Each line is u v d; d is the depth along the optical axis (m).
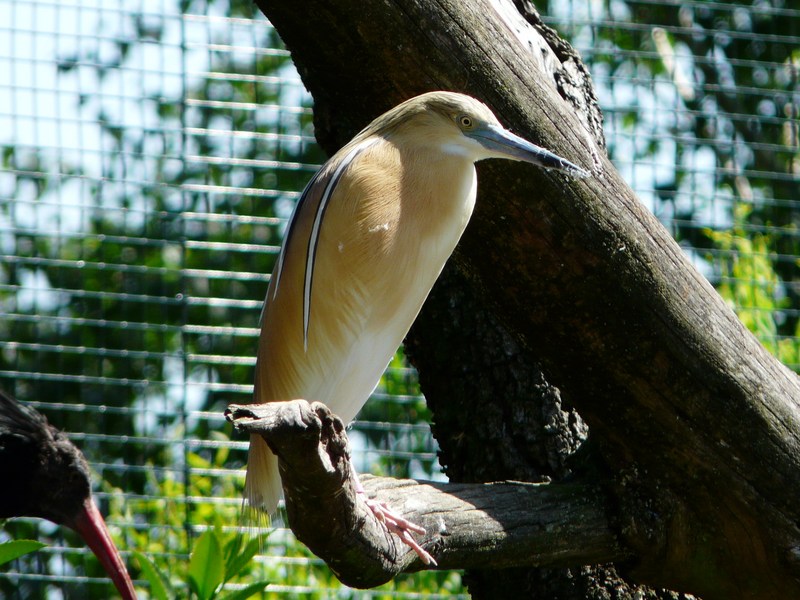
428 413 12.60
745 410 6.77
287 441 4.68
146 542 11.27
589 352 6.80
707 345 6.74
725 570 6.97
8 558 7.02
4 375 11.21
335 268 6.68
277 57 14.56
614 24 13.13
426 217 6.64
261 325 7.34
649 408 6.79
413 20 6.60
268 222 12.12
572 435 7.56
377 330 6.84
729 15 15.54
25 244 13.70
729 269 12.55
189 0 14.98
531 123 6.77
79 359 13.52
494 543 6.45
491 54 6.75
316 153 14.60
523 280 6.81
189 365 14.07
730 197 12.91
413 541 5.93
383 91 6.91
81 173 13.75
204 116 14.10
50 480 7.61
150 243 11.96
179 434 12.09
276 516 8.45
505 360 7.69
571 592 7.38
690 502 6.88
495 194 6.70
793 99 14.52
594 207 6.66
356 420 13.05
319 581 11.37
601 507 6.88
